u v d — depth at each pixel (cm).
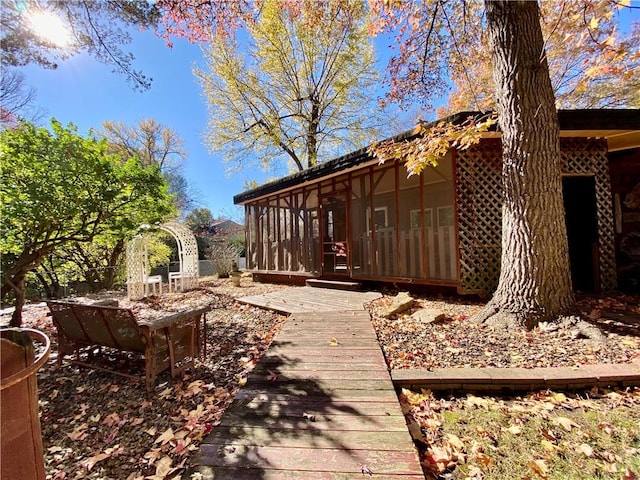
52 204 414
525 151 350
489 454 175
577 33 483
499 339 328
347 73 1199
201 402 245
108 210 467
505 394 242
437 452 175
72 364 333
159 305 635
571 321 332
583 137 512
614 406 218
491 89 812
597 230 520
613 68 319
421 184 559
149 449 194
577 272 566
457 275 508
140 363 327
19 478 99
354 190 691
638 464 165
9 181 399
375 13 589
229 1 544
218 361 326
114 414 234
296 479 152
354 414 206
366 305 516
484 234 506
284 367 281
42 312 578
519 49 349
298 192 838
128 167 466
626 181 579
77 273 978
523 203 354
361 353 309
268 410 213
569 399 229
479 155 507
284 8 869
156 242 1287
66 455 192
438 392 247
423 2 544
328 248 762
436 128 426
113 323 274
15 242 440
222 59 1145
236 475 155
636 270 564
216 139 1249
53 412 242
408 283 589
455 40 601
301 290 704
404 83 677
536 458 171
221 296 707
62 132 425
